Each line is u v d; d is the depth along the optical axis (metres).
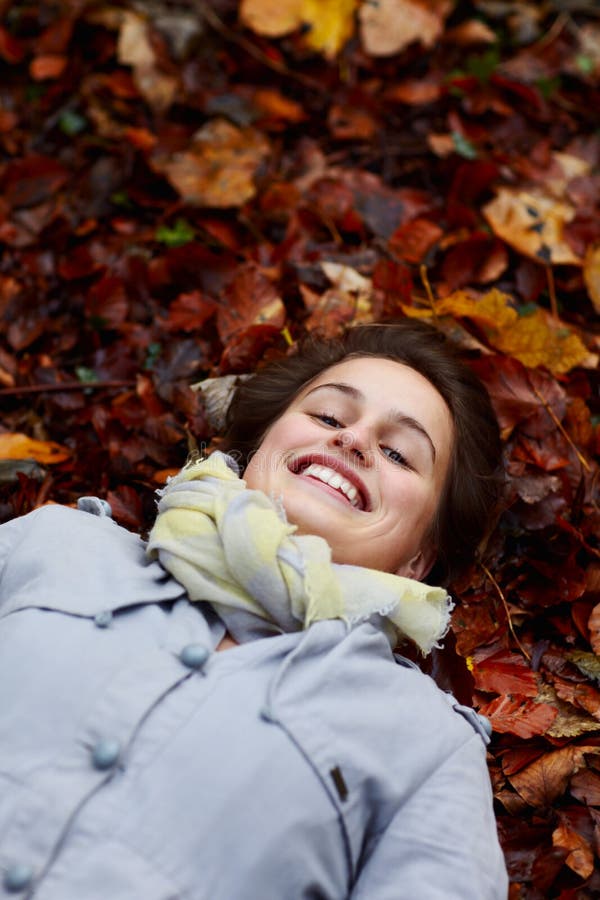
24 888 1.26
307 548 1.53
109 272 2.59
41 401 2.37
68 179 2.85
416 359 1.97
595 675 1.86
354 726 1.43
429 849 1.39
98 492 2.11
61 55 3.08
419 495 1.71
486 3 3.32
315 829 1.35
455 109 2.99
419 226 2.59
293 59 3.11
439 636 1.60
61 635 1.47
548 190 2.77
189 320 2.40
